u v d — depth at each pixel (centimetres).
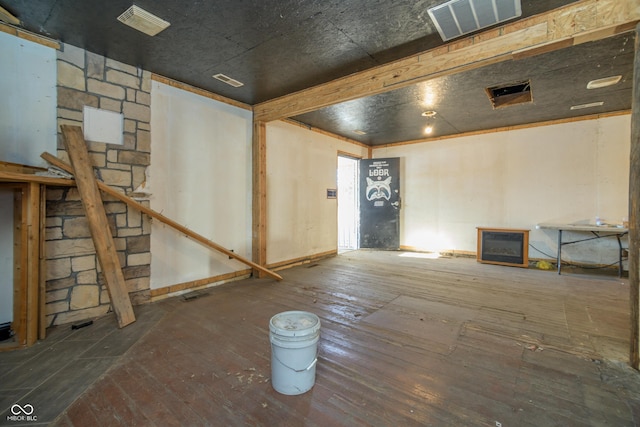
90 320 273
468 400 164
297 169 518
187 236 358
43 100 253
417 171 657
